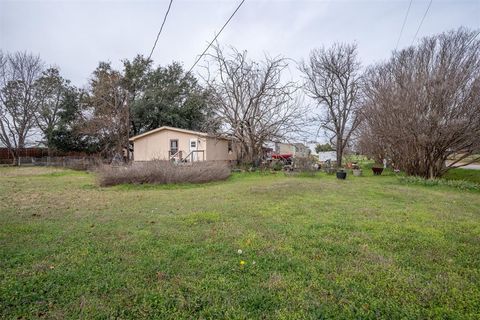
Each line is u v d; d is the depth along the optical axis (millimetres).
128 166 10453
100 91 21047
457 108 10109
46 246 3422
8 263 2898
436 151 11500
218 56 16109
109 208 5820
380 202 6477
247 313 2047
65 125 23891
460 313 2043
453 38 11445
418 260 3000
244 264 2863
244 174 14445
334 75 22328
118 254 3150
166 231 4059
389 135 12789
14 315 2012
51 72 27344
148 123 24672
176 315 2029
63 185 10062
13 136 26609
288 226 4297
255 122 16781
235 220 4707
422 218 4879
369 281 2514
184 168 10617
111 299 2227
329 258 3039
